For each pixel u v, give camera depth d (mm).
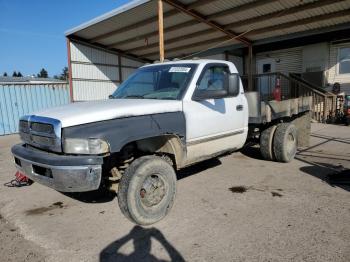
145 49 19797
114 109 3740
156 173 3885
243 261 3008
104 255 3225
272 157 6609
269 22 13859
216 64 5160
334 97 14031
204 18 13719
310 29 14438
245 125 5676
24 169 3951
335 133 10648
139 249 3309
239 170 6117
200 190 5008
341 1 11320
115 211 4320
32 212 4414
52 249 3377
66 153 3516
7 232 3816
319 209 4121
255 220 3859
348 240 3316
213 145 4988
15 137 14391
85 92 18531
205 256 3121
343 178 5176
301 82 15367
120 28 15750
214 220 3904
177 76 4836
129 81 5430
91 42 18219
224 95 4867
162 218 3973
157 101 4301
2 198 5012
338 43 14719
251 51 16719
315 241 3314
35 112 4141
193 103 4551
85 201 4750
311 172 5855
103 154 3482
